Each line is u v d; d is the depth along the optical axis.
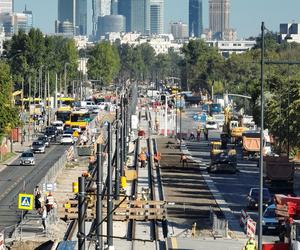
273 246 125.50
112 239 130.62
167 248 136.50
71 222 160.62
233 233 151.25
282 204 142.50
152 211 162.38
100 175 119.62
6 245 141.25
